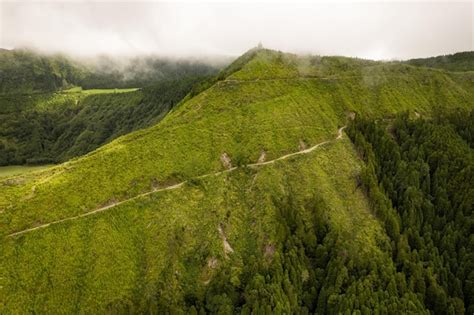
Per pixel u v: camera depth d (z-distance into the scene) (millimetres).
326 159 155125
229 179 138500
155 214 119312
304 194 139250
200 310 100875
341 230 129375
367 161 161125
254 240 123500
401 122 186500
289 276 112312
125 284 102938
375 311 105000
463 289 123000
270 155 149500
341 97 198500
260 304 101250
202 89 197375
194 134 151250
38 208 111938
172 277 107625
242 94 178250
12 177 126375
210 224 122562
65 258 103688
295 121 169000
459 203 150250
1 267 98750
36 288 97750
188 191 129250
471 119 197875
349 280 113812
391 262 120875
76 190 119625
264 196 134000
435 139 174750
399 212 144750
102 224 112625
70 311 96375
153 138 146125
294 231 126188
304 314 106875
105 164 130625
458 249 134750
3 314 92312
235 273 111188
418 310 108188
